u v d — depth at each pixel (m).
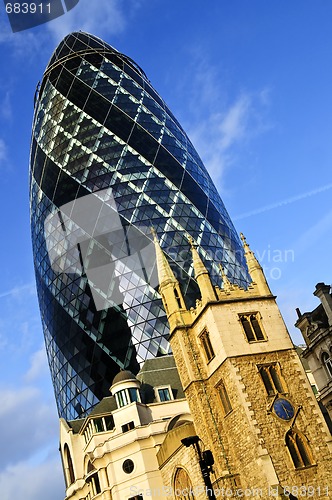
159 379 77.81
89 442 71.06
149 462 62.97
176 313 54.00
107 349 98.19
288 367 47.34
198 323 51.62
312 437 44.00
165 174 113.12
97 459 65.56
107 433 70.38
